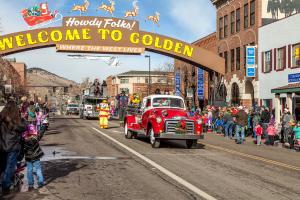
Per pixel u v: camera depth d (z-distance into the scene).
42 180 9.61
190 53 40.16
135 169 12.01
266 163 13.56
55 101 131.88
